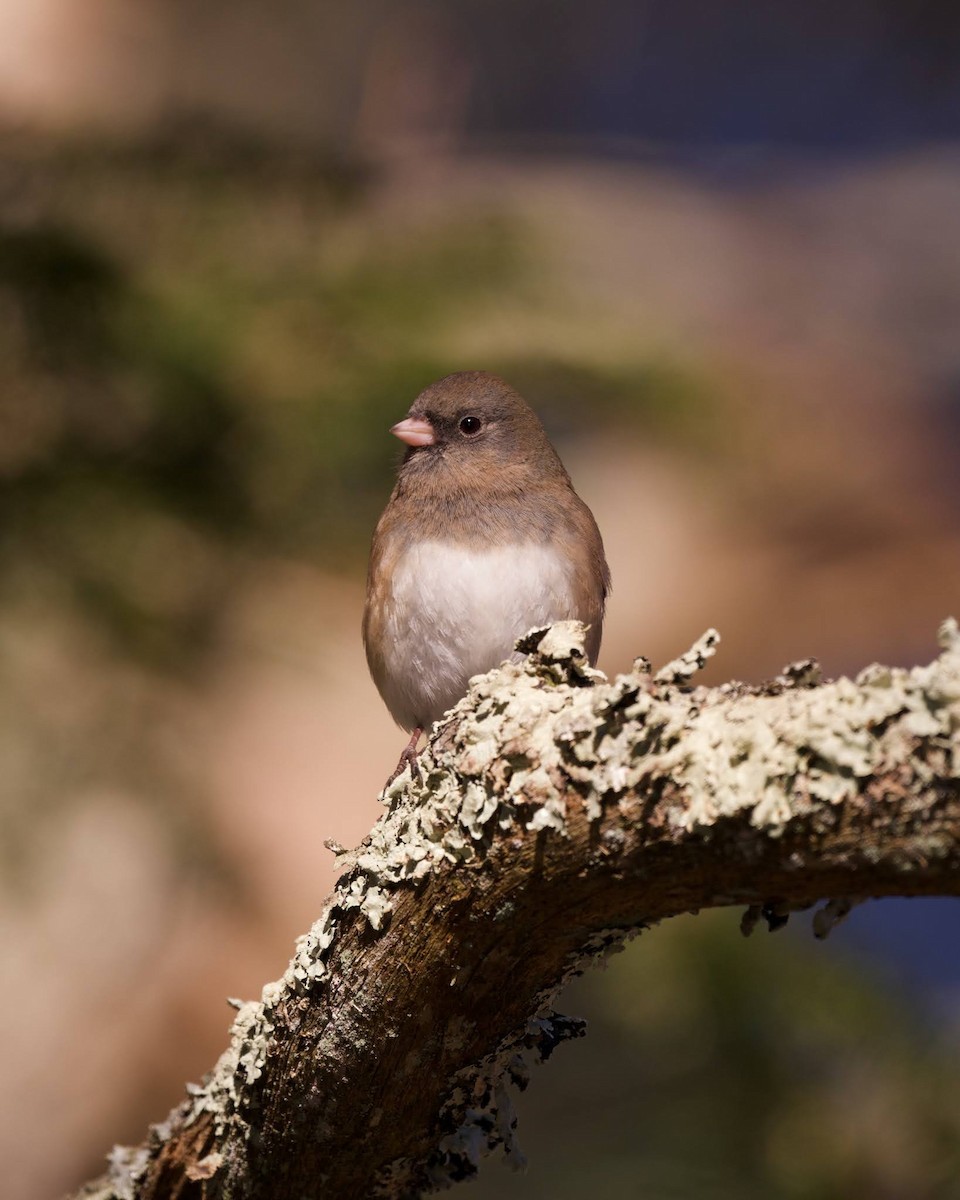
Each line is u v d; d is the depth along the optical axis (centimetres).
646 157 624
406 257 471
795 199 564
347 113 530
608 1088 466
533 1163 464
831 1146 463
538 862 441
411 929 443
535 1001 443
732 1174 463
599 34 673
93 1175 469
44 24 479
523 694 442
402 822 443
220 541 467
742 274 502
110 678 464
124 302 467
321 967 444
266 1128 445
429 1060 444
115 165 470
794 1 671
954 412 502
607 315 475
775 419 484
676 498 491
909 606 493
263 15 527
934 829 381
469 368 469
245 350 468
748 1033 466
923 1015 467
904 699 385
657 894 437
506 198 476
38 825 462
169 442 467
